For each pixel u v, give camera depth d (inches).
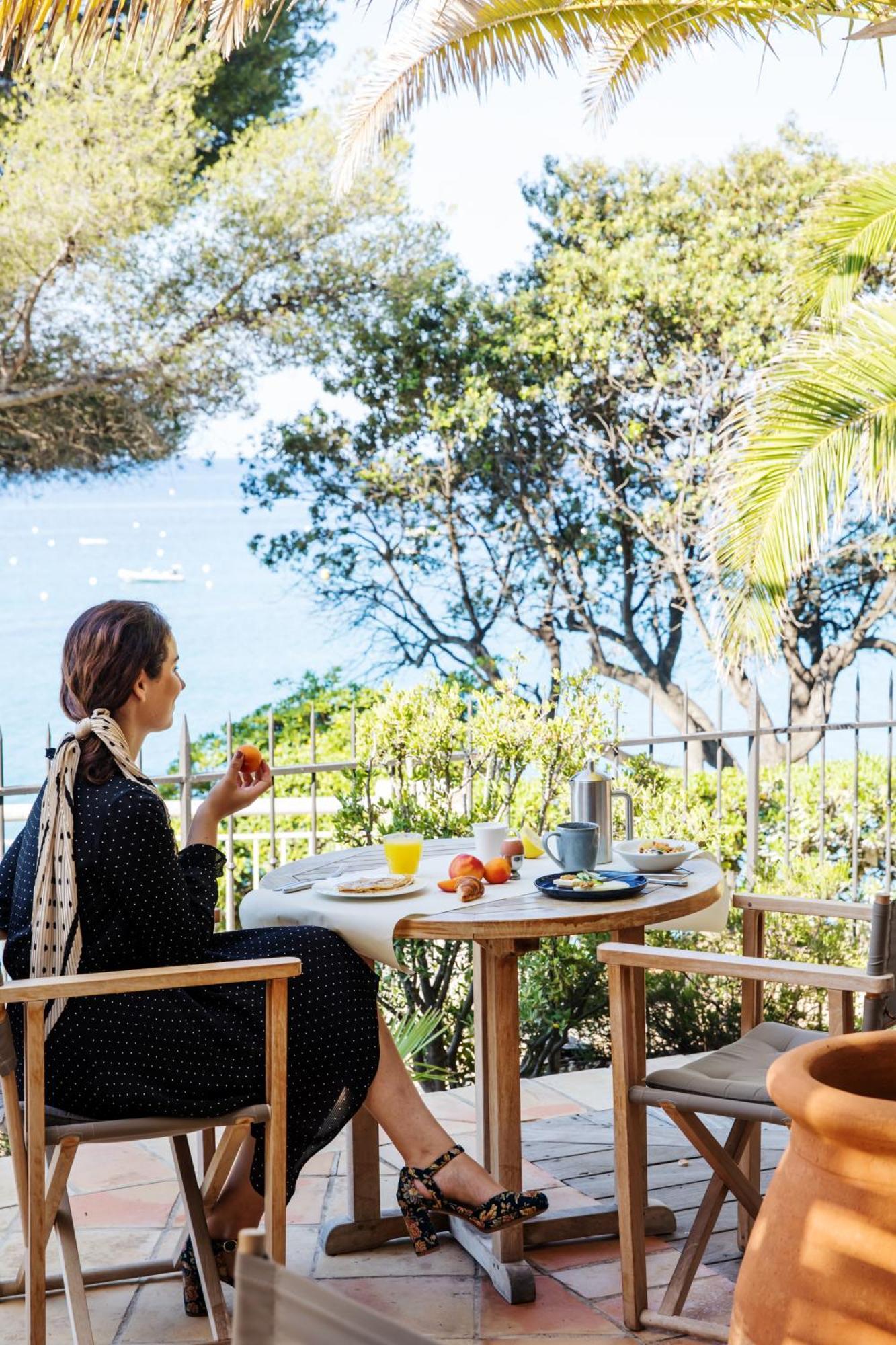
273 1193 98.0
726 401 453.7
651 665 530.3
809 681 499.5
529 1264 116.9
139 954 101.2
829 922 230.1
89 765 102.8
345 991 106.0
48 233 478.0
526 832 137.6
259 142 490.3
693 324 461.1
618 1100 104.2
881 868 322.0
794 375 238.4
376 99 222.8
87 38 145.6
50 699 881.5
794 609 486.9
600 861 125.7
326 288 501.7
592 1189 133.7
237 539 1312.7
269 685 881.5
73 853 99.8
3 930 108.5
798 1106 66.5
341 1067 104.7
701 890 114.2
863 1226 63.5
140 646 107.0
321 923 110.0
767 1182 134.5
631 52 222.4
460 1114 159.9
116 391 514.3
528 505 505.0
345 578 530.0
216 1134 150.5
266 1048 97.8
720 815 236.7
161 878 100.0
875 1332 62.2
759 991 119.4
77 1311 100.8
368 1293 113.4
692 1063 106.3
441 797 198.8
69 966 98.7
